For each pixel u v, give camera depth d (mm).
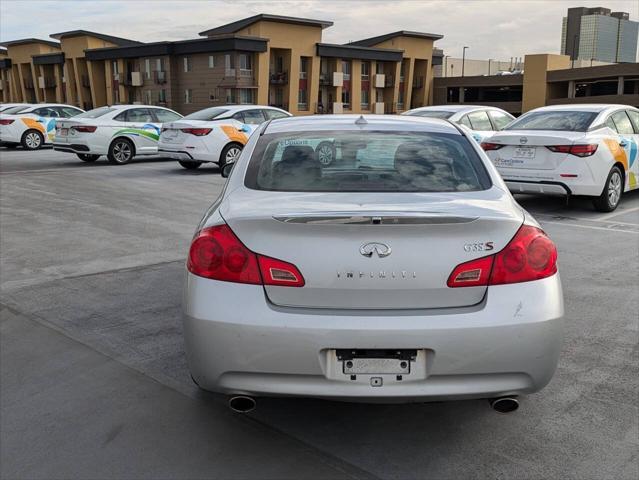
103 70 69188
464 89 75125
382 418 3031
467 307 2461
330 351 2420
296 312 2428
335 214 2391
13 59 81625
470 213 2510
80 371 3523
